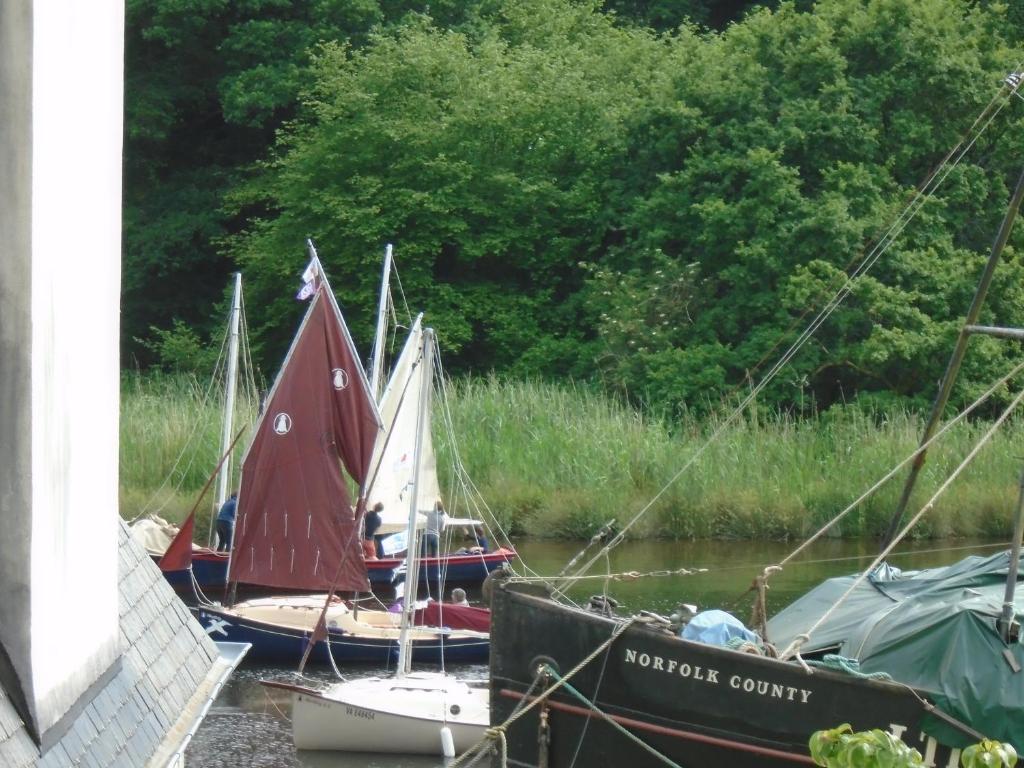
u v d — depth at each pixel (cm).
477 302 5678
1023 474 1502
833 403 4834
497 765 1619
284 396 2839
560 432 4247
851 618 1712
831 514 3956
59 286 803
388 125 5662
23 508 745
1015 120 5138
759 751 1514
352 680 2386
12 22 733
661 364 4969
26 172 738
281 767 1997
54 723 795
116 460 983
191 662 1204
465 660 2638
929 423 1880
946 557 3609
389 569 3206
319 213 5700
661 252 5291
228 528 3206
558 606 1585
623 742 1558
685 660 1532
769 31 5378
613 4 7306
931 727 1484
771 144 5141
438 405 4284
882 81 5138
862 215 4969
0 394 739
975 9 5319
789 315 4859
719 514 3962
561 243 5716
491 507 3962
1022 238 5078
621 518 3909
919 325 4744
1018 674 1465
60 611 812
